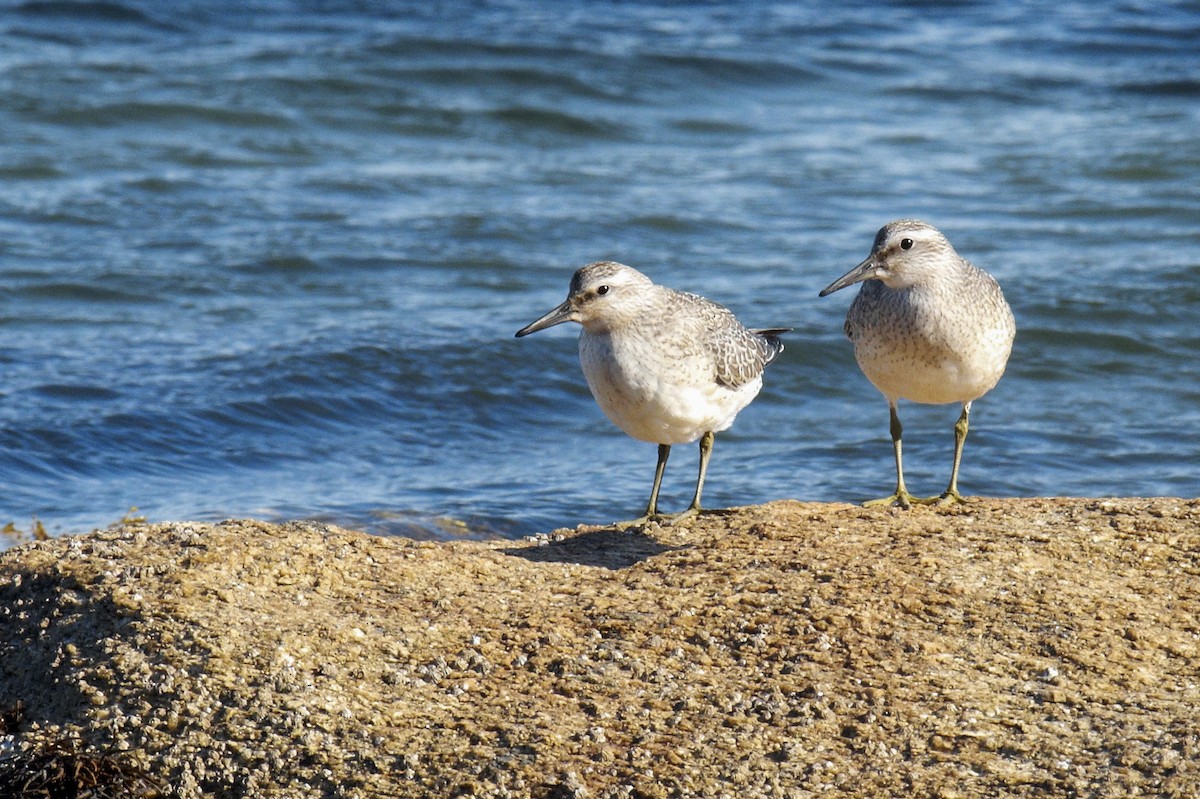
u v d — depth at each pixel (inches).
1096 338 783.1
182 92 1167.6
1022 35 1515.7
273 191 999.6
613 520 543.8
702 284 843.4
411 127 1157.7
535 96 1252.5
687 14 1549.0
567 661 328.5
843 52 1422.2
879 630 338.3
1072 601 350.9
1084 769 286.2
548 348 751.1
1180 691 313.4
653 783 286.4
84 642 328.8
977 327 420.8
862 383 731.4
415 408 677.3
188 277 832.9
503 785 287.1
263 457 609.9
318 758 295.1
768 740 298.8
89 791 289.3
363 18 1451.8
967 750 294.2
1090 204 1013.8
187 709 307.3
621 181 1053.8
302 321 773.3
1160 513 408.2
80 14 1389.0
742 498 573.3
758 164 1106.1
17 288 796.6
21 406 638.5
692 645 335.3
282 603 347.3
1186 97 1304.1
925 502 441.1
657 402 411.2
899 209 1000.9
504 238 922.1
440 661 327.3
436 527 527.8
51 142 1063.6
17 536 508.7
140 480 575.8
